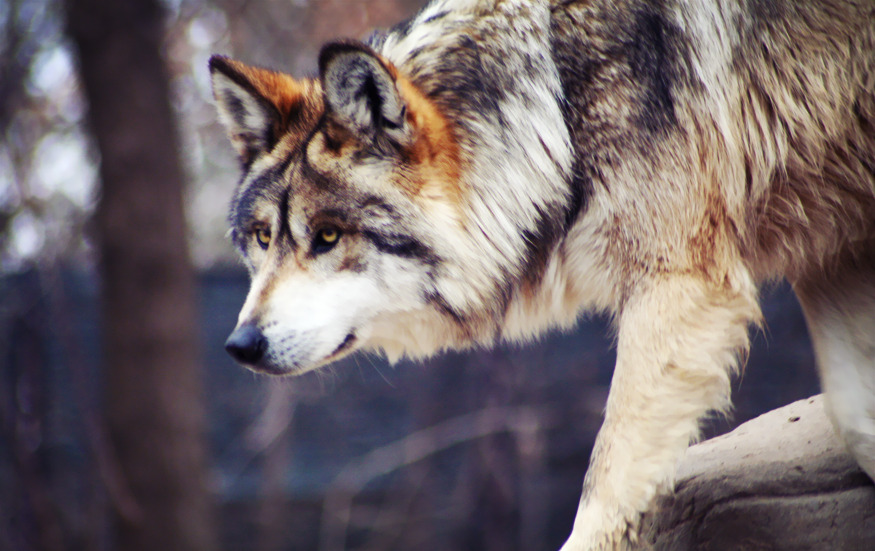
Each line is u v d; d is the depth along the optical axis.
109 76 16.92
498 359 20.48
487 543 20.80
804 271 6.44
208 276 26.58
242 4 20.30
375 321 6.57
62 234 17.08
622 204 5.99
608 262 6.14
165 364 17.08
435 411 22.55
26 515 16.42
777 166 6.09
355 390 24.69
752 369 19.58
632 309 5.95
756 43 6.02
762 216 6.19
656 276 5.92
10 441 16.41
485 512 20.95
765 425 7.00
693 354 5.74
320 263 6.41
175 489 17.05
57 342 21.89
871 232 6.21
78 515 19.03
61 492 19.12
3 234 15.84
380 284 6.41
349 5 21.59
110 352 17.12
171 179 17.47
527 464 19.94
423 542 21.83
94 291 24.50
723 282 5.89
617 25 6.05
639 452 5.68
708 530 6.21
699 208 5.88
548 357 21.91
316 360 6.34
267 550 21.31
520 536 20.92
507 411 20.11
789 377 19.28
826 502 5.94
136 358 16.98
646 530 6.10
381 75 5.99
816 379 18.89
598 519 5.63
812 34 6.00
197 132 22.84
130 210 16.98
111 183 17.02
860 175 6.09
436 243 6.38
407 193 6.31
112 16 16.89
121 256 17.02
